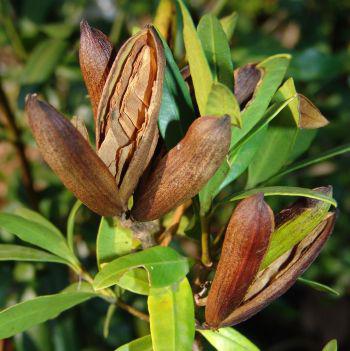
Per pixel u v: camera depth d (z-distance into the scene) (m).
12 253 0.31
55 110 0.21
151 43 0.22
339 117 0.62
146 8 0.64
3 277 0.48
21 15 0.57
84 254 0.51
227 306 0.25
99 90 0.25
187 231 0.29
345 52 0.58
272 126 0.30
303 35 0.68
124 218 0.25
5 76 0.55
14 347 0.47
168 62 0.26
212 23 0.27
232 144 0.27
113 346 0.53
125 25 0.50
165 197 0.23
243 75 0.27
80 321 0.51
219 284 0.24
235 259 0.24
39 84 0.46
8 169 0.67
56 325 0.47
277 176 0.30
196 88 0.25
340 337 0.78
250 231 0.23
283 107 0.27
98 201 0.23
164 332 0.25
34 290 0.47
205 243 0.28
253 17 0.74
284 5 0.70
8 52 0.63
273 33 0.75
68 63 0.50
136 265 0.25
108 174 0.22
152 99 0.22
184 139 0.22
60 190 0.54
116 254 0.29
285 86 0.28
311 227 0.26
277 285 0.26
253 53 0.49
